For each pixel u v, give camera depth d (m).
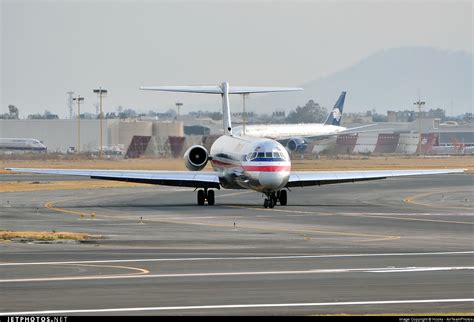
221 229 117.44
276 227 120.75
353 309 59.97
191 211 149.25
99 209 154.00
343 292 66.56
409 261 84.44
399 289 67.81
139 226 121.62
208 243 100.50
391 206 162.88
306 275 75.31
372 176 163.38
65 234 106.75
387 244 99.88
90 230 115.56
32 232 108.50
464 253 91.00
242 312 59.09
